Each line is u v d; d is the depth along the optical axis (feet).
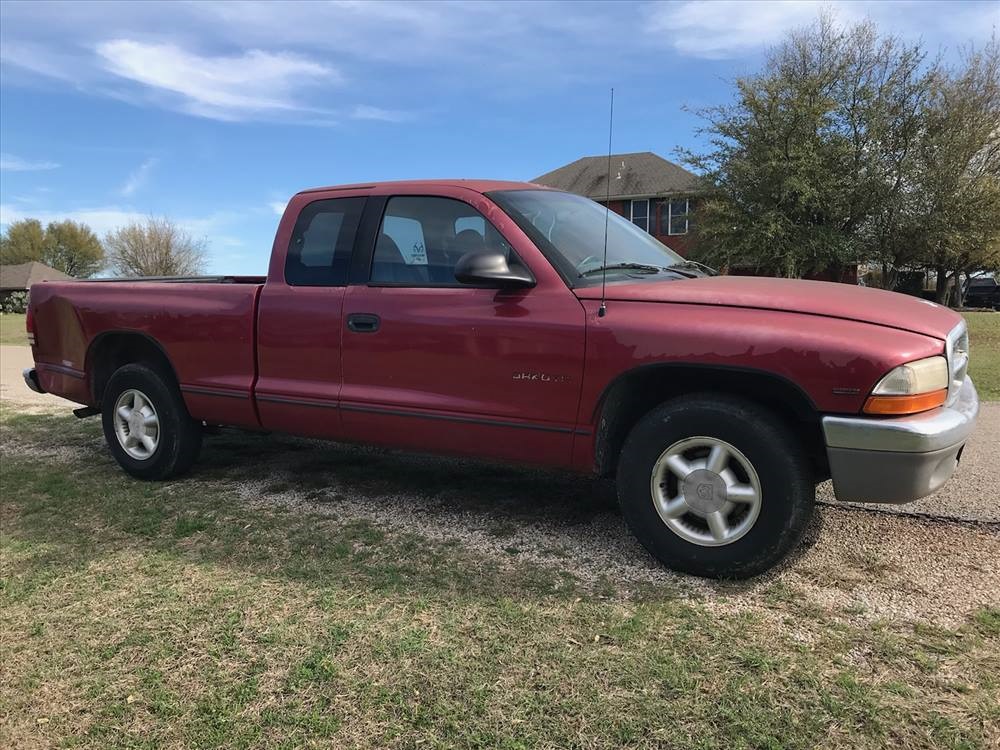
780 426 10.11
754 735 7.35
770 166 78.59
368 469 16.96
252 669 8.79
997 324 69.21
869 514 13.29
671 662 8.63
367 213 13.55
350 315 13.16
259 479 16.34
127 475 16.92
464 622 9.70
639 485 10.99
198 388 15.24
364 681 8.45
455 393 12.19
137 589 10.99
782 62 84.33
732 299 10.57
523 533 12.79
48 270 238.27
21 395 30.17
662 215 132.46
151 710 8.09
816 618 9.57
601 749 7.24
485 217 12.32
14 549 12.67
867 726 7.45
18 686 8.61
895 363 9.38
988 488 14.58
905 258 81.10
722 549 10.51
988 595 10.13
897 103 78.43
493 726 7.62
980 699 7.83
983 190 73.41
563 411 11.30
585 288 11.32
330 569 11.45
